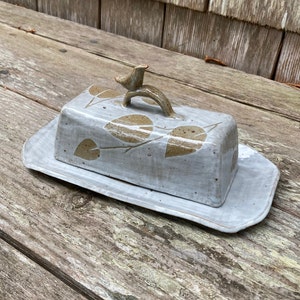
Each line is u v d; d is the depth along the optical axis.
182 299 0.49
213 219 0.58
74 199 0.63
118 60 1.10
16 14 1.33
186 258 0.54
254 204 0.60
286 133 0.85
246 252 0.56
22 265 0.53
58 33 1.22
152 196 0.61
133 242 0.56
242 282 0.52
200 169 0.58
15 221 0.58
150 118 0.63
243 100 0.96
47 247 0.55
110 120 0.62
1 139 0.75
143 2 1.17
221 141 0.58
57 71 1.02
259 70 1.10
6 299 0.49
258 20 1.03
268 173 0.67
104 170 0.64
